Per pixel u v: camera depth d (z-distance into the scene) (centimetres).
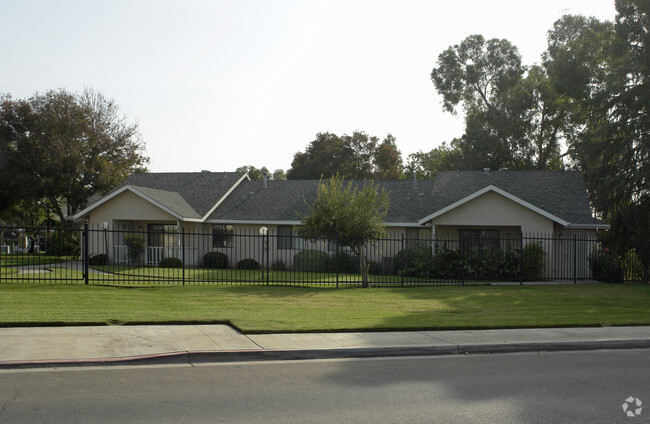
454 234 2720
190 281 1975
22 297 1370
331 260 2686
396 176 5803
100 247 2847
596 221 2556
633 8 2883
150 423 573
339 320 1234
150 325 1118
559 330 1222
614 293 1897
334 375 814
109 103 4228
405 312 1416
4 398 650
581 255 2552
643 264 2414
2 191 3809
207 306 1374
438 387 755
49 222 4334
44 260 2838
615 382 800
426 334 1133
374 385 759
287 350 933
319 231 2028
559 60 3522
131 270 2372
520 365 916
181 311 1275
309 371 838
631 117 2905
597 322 1306
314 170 5694
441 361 940
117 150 4253
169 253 2823
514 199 2498
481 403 678
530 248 2392
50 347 897
